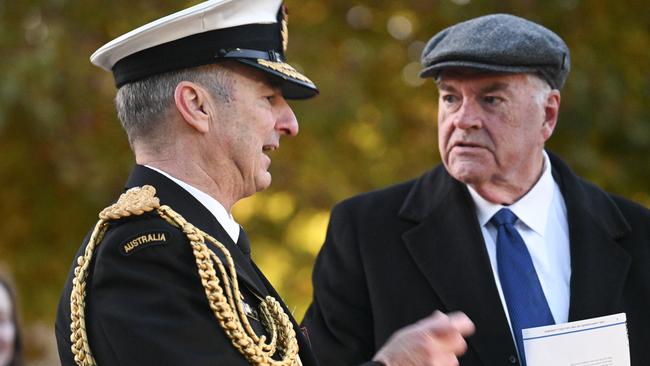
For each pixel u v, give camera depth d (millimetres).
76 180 15766
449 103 7914
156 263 5707
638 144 15594
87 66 15430
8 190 16703
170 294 5629
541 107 7914
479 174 7746
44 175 16656
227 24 6082
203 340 5625
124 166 15938
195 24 6035
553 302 7816
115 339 5562
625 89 15602
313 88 6379
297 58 15875
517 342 7668
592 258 7836
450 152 7871
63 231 16922
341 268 8188
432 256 7922
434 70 7859
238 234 6277
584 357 7133
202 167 6086
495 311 7676
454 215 8016
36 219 16844
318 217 16938
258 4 6203
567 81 15023
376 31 16594
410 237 8031
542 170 8125
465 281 7789
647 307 7789
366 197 8453
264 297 6141
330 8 16656
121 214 5824
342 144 16656
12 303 10234
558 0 15148
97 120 15867
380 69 16438
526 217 7965
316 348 8117
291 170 16562
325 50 16156
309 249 17203
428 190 8305
